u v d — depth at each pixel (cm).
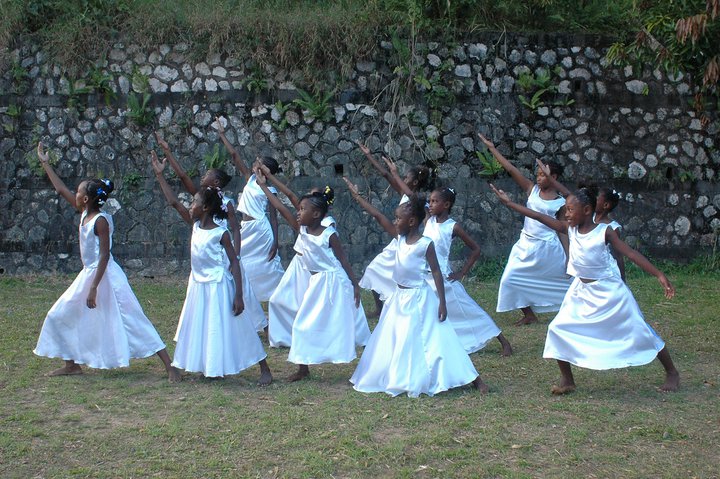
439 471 404
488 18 1077
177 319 797
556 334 541
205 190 562
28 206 1030
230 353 557
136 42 1022
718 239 1080
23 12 1020
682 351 671
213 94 1024
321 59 1026
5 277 1011
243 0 1091
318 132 1032
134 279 1020
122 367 611
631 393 547
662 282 514
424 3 1049
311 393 542
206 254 557
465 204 1046
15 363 612
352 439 445
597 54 1052
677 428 471
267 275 811
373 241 1041
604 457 425
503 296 770
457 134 1043
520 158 1052
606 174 1062
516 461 418
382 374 545
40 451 427
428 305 543
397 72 1024
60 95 1020
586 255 533
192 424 471
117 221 1030
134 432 457
